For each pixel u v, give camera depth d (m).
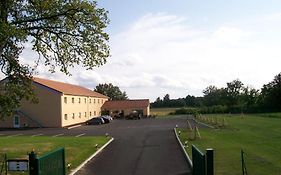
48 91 56.91
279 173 16.66
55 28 22.89
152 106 139.25
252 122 52.78
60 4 22.06
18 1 21.27
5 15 20.42
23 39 19.95
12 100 23.00
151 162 21.98
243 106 92.25
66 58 23.58
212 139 31.77
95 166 21.11
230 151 24.12
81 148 27.58
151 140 33.75
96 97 79.88
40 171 11.83
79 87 79.50
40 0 21.48
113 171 19.64
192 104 137.25
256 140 30.31
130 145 30.47
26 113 56.97
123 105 86.00
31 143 30.88
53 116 56.78
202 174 13.00
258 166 18.38
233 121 55.97
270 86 89.31
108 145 30.80
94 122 62.56
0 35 18.09
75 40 23.23
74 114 62.94
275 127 42.88
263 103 89.62
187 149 26.14
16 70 22.73
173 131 42.62
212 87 130.50
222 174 16.89
